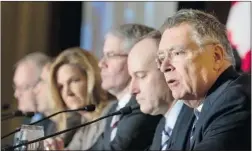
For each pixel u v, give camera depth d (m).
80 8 12.77
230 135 4.68
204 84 5.02
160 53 5.17
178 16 5.13
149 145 6.63
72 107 8.09
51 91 8.25
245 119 4.74
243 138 4.70
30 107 9.16
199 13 5.11
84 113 7.99
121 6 12.20
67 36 12.97
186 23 5.06
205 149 4.63
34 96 9.08
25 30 13.09
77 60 8.22
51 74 8.29
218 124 4.75
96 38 12.56
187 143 5.43
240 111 4.79
